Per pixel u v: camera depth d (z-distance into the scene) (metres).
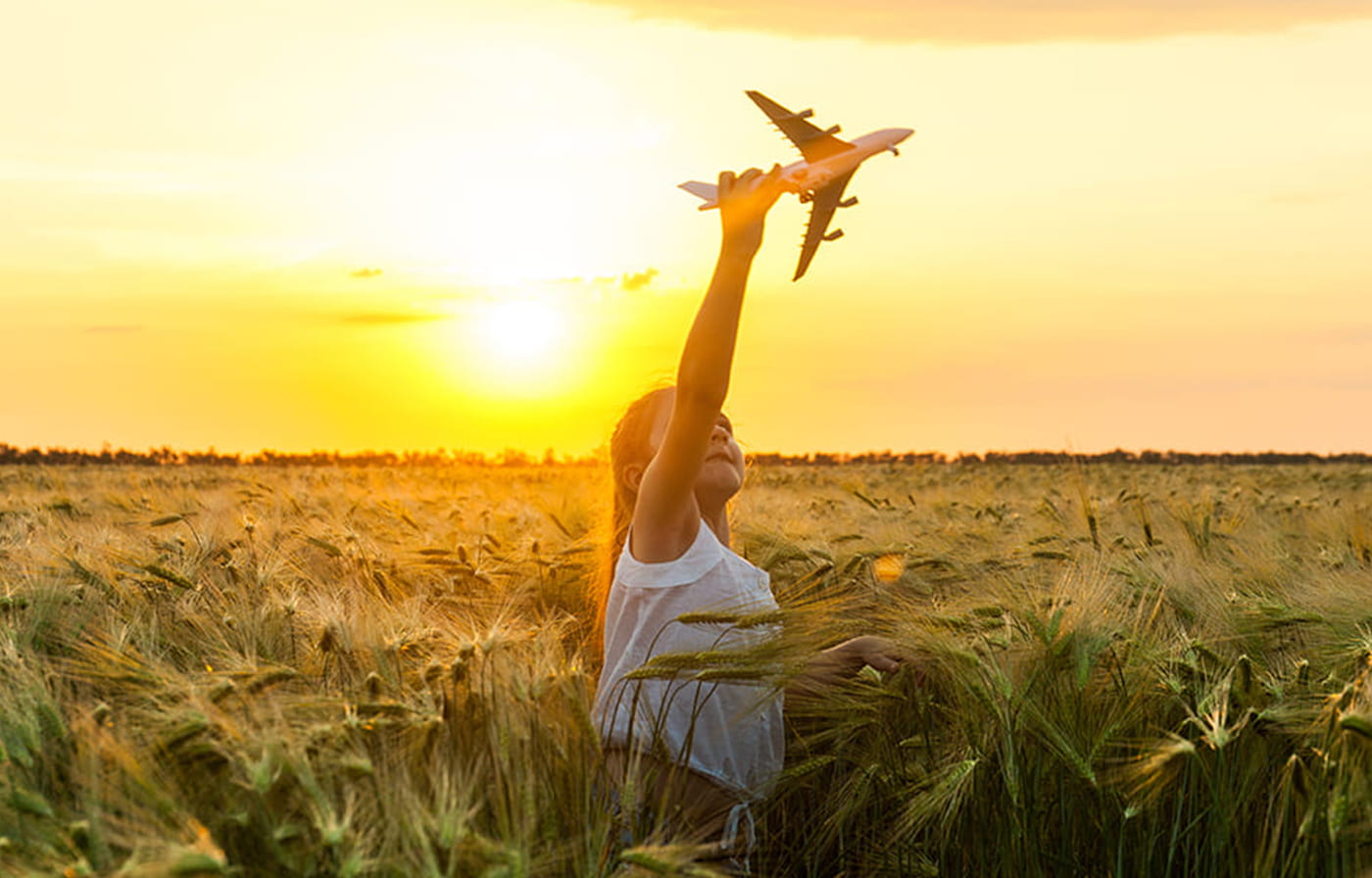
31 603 4.37
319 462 54.97
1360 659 3.93
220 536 6.35
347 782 2.55
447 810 2.53
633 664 3.39
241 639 4.13
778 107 3.26
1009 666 3.74
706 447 3.25
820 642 3.38
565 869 2.66
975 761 3.54
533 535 8.22
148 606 4.68
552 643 3.39
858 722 3.81
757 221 3.09
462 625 4.00
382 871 2.38
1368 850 3.18
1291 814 3.46
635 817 2.95
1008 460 50.25
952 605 4.43
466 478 28.91
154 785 2.48
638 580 3.42
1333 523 9.19
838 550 6.33
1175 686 3.77
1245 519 10.16
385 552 6.34
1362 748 3.10
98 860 2.37
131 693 3.28
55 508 9.20
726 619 3.23
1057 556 6.19
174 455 52.09
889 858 3.71
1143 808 3.54
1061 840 3.63
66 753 2.95
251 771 2.45
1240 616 4.64
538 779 2.80
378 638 3.59
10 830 2.56
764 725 3.51
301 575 5.47
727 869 3.33
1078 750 3.61
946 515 10.77
